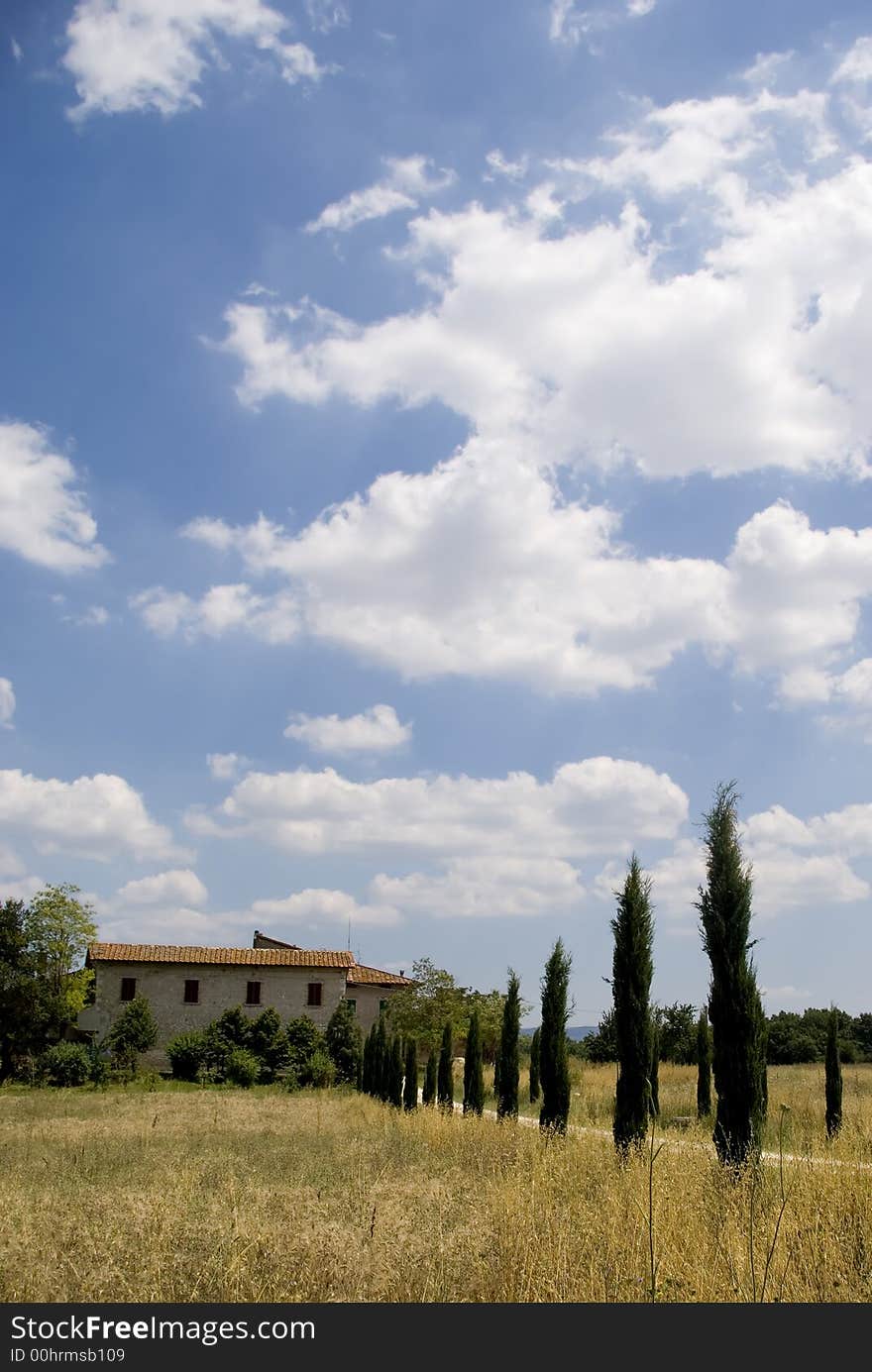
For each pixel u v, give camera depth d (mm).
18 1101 32219
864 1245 7426
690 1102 29359
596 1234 7516
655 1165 9898
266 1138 18406
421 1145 16594
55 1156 14594
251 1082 44312
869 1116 15242
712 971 12781
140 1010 48000
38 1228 7926
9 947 43594
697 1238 7375
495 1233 7789
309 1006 54625
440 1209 8938
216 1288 6918
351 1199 9625
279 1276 7016
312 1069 44781
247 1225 7984
